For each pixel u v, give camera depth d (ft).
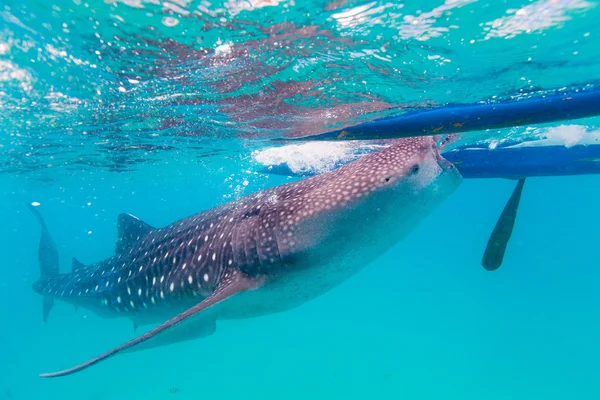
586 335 111.04
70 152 41.42
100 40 14.98
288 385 79.56
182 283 17.51
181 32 14.23
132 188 82.02
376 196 12.68
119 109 25.41
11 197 82.17
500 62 15.14
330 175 14.78
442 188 12.80
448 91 18.69
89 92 21.59
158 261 19.08
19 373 90.48
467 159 19.57
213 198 124.67
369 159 13.94
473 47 14.21
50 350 108.06
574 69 15.44
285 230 13.71
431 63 15.78
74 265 28.96
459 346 102.63
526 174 18.28
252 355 101.30
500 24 12.61
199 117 27.66
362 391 76.54
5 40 15.02
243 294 14.29
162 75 18.81
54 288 28.17
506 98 18.88
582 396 75.00
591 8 11.41
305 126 26.94
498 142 18.83
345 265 14.15
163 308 19.44
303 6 12.39
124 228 22.50
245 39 14.70
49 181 62.85
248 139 34.65
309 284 14.62
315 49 15.42
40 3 12.59
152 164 53.16
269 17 13.10
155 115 27.17
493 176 19.13
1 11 13.01
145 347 15.70
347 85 19.11
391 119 11.22
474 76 16.83
